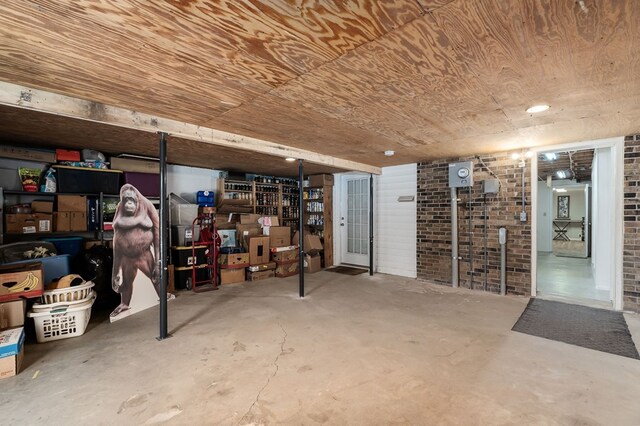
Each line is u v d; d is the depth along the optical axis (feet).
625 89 6.94
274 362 7.92
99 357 8.29
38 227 12.37
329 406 6.11
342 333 9.79
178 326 10.53
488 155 14.80
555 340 9.17
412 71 6.04
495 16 4.31
